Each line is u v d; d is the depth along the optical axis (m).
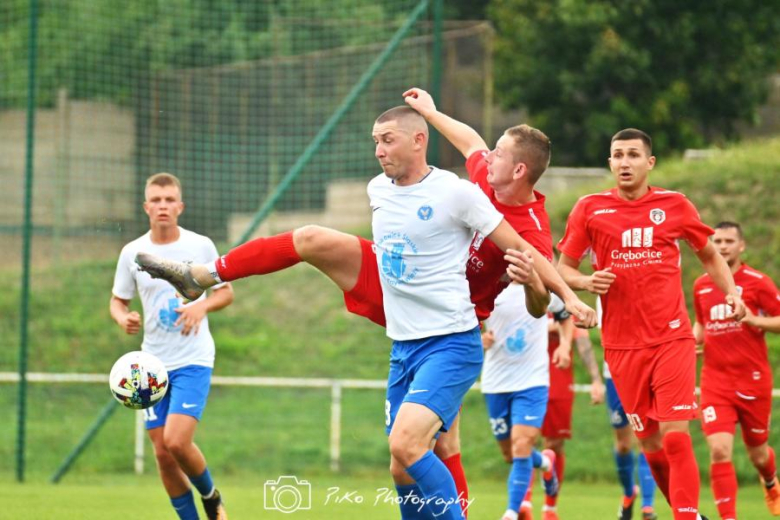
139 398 20.17
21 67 58.53
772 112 81.31
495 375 26.20
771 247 48.62
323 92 59.25
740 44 71.19
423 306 17.20
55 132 59.34
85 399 47.12
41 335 51.22
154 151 58.00
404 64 56.47
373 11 58.62
